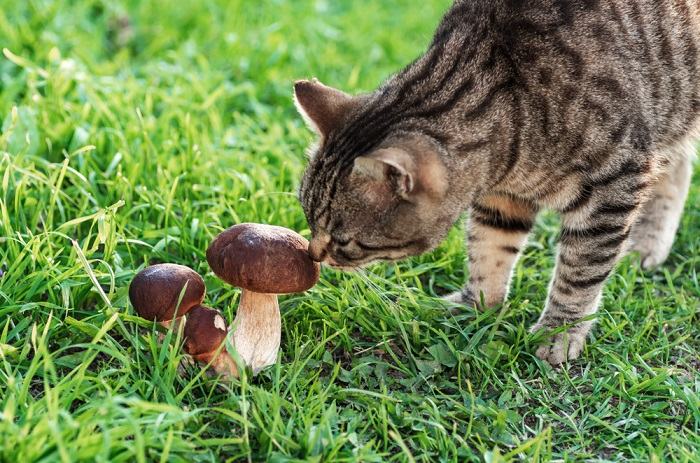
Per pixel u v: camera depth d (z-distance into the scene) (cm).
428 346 117
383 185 108
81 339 112
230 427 105
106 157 135
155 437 99
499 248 124
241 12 177
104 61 158
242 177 134
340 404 109
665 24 121
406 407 110
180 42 168
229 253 105
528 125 114
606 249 117
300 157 144
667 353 118
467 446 105
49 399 98
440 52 116
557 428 110
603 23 117
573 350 118
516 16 116
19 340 110
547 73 114
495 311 122
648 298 125
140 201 129
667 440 107
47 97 140
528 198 119
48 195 125
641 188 118
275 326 110
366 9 190
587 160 115
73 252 116
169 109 144
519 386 113
